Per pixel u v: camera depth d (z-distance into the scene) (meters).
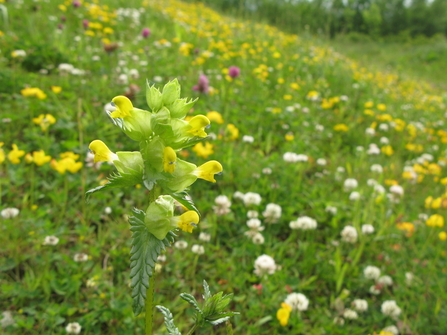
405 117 0.91
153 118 0.13
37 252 0.33
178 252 0.34
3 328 0.26
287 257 0.39
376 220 0.45
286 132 0.64
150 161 0.13
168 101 0.14
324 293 0.35
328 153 0.64
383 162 0.64
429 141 0.80
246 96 0.73
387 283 0.36
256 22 1.59
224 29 1.28
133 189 0.42
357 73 1.16
